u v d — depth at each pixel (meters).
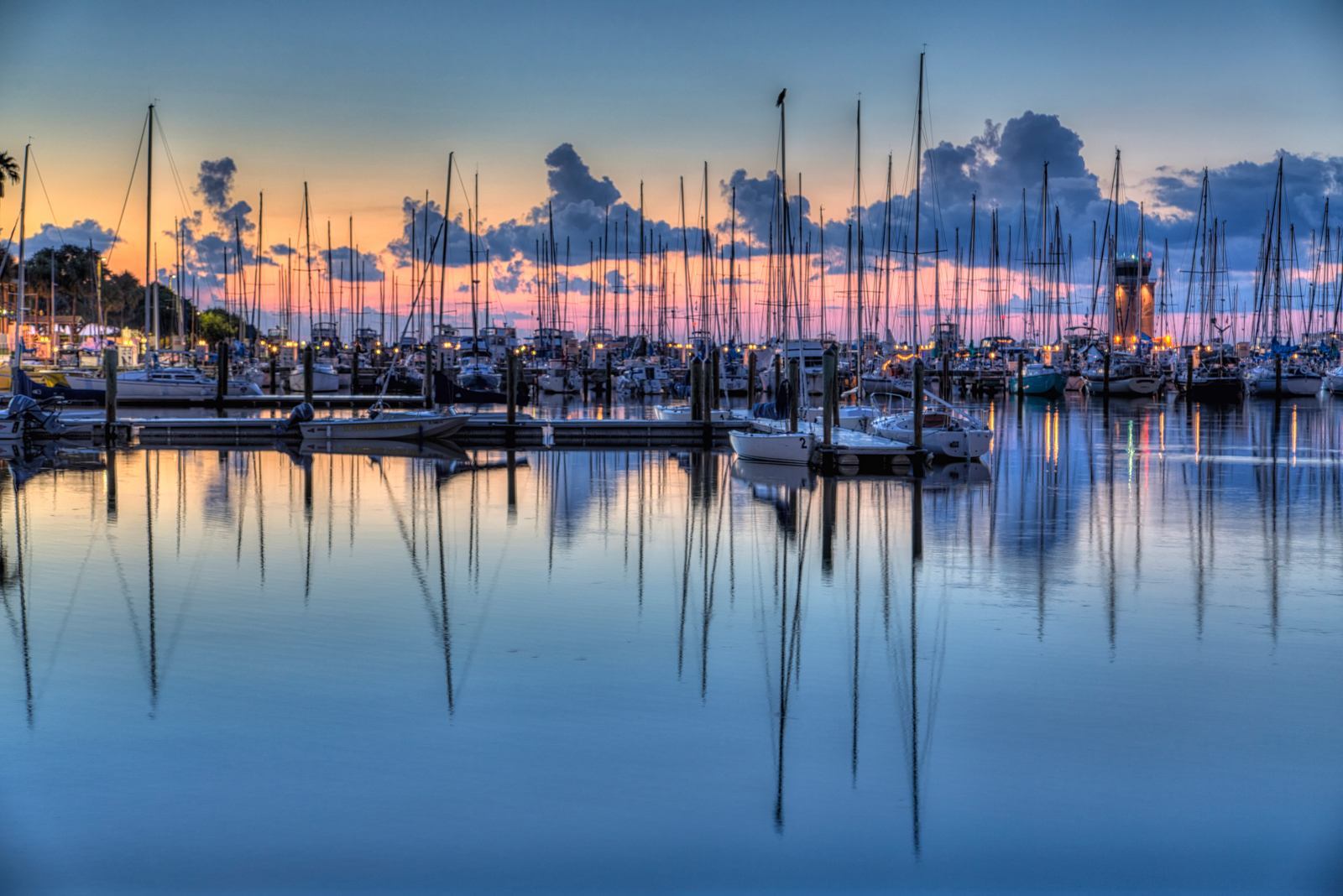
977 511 26.52
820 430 40.97
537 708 12.10
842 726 11.60
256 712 11.91
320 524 24.58
